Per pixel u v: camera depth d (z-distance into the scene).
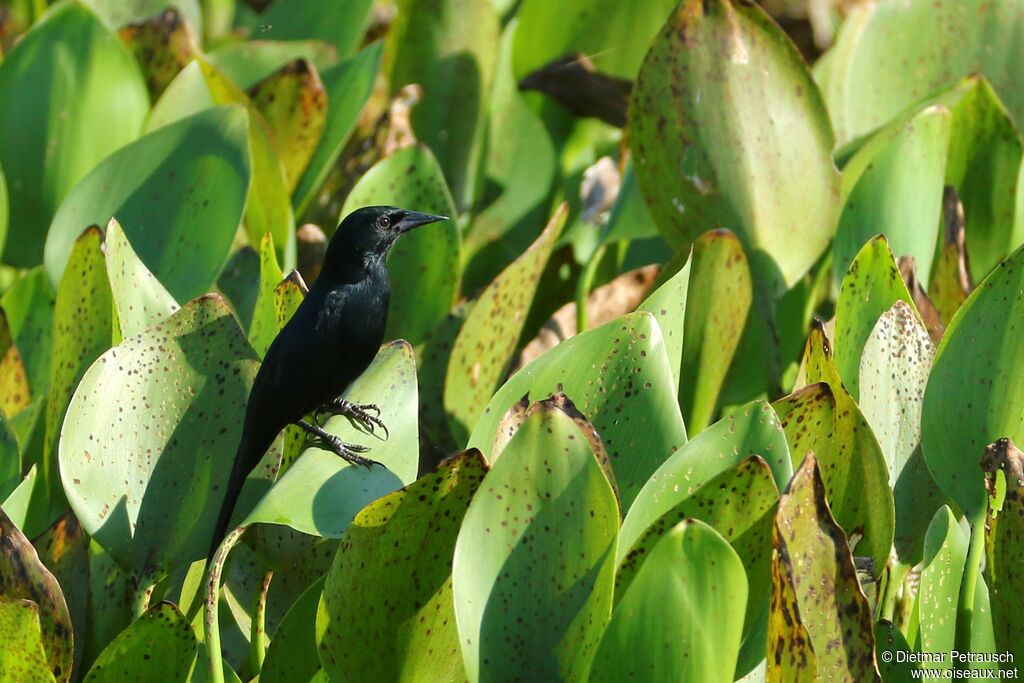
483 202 10.98
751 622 5.37
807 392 5.60
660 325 6.55
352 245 7.15
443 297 8.81
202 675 5.88
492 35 10.71
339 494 5.70
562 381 6.05
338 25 11.88
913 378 6.59
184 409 6.23
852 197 8.43
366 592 5.18
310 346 6.76
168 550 6.16
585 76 10.93
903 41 10.50
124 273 6.75
